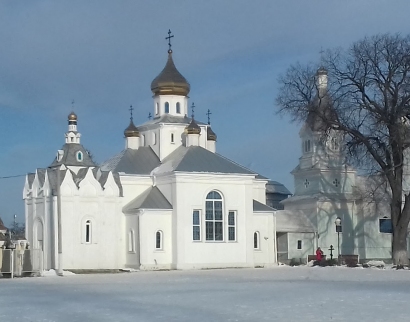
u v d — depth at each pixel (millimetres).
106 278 61000
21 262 68250
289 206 107938
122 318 27906
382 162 75438
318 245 101688
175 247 80062
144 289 44781
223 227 82438
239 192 83688
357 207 105000
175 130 89875
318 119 76438
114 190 80375
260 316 28016
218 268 81062
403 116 74188
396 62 73375
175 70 92938
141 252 79000
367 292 40281
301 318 27203
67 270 75188
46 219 78438
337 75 76250
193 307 31922
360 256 104438
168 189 82125
